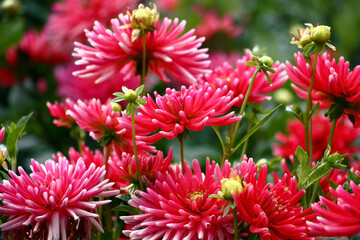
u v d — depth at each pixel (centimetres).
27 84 199
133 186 114
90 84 173
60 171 112
